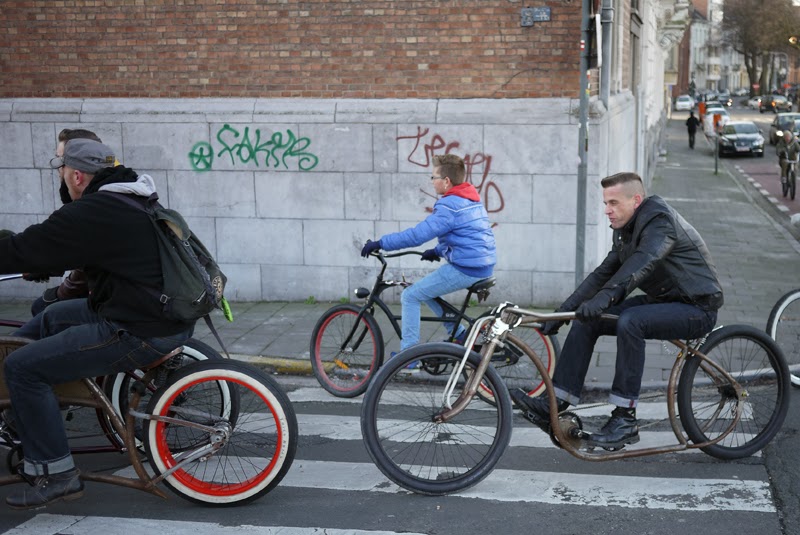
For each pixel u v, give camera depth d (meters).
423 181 9.04
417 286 6.00
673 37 32.44
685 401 4.76
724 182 24.41
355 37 9.05
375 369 6.30
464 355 4.38
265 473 4.25
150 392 4.55
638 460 4.91
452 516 4.17
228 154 9.31
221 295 4.18
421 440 4.99
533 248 8.98
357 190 9.17
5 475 4.44
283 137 9.19
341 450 5.18
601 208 9.10
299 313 8.95
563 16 8.66
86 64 9.53
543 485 4.55
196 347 4.67
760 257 12.42
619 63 12.73
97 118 9.45
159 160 9.43
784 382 4.99
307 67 9.18
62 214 3.84
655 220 4.49
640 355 4.54
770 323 6.25
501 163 8.88
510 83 8.85
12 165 9.70
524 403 4.54
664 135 40.75
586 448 4.68
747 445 4.93
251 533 3.99
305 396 6.45
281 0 9.11
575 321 4.67
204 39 9.30
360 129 9.04
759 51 102.94
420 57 8.98
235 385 4.57
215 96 9.38
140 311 3.96
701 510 4.21
